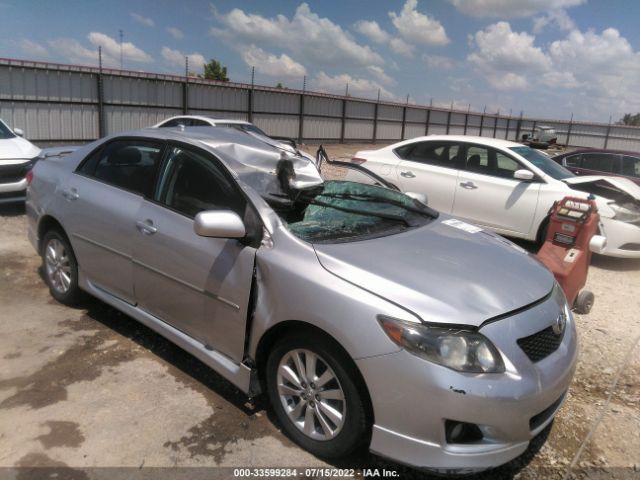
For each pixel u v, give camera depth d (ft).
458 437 7.78
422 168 25.81
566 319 9.50
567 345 9.05
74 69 55.83
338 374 8.33
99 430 9.36
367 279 8.37
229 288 9.66
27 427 9.34
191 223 10.59
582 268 15.57
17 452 8.70
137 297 11.89
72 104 56.49
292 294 8.74
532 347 8.36
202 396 10.59
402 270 8.73
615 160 32.04
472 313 7.97
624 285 20.15
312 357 8.75
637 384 12.19
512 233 23.35
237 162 10.96
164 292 11.08
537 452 9.62
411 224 11.42
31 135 53.72
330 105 92.07
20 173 24.25
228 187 10.44
